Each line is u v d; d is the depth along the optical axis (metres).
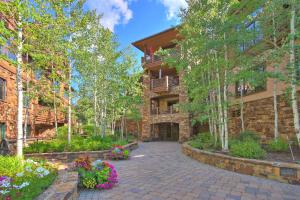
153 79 20.86
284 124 9.56
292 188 5.04
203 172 6.83
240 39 7.97
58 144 10.06
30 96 10.06
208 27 9.23
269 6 7.47
